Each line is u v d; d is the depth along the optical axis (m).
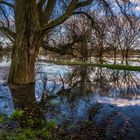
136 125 12.95
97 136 11.23
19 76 24.17
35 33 24.19
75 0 23.31
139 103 18.64
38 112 14.74
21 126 11.87
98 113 15.23
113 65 57.72
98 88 25.86
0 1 27.30
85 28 55.50
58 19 23.78
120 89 25.55
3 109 15.04
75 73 40.50
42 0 26.16
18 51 24.20
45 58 85.19
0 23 31.00
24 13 23.91
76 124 12.77
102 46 82.44
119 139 10.94
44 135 10.82
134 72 45.19
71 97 20.36
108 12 26.25
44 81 29.16
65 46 29.89
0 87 22.42
